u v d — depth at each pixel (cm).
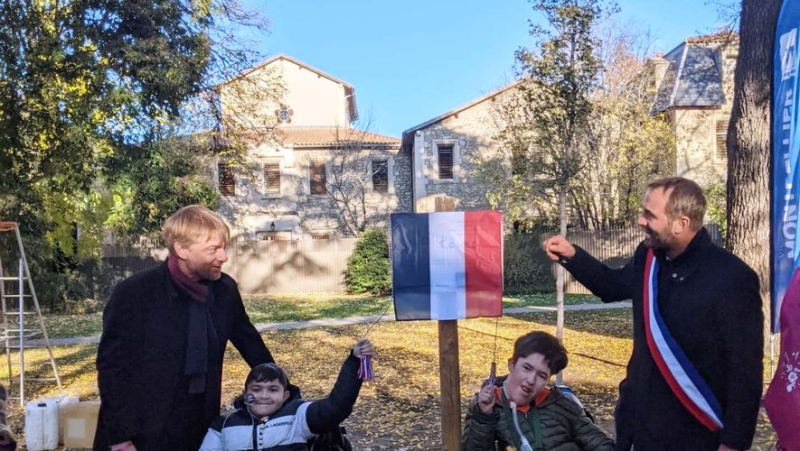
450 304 391
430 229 393
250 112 1994
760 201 895
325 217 3291
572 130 917
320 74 3728
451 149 3050
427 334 1406
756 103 902
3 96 1287
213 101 1817
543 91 910
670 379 258
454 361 396
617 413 289
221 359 308
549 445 292
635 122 2269
